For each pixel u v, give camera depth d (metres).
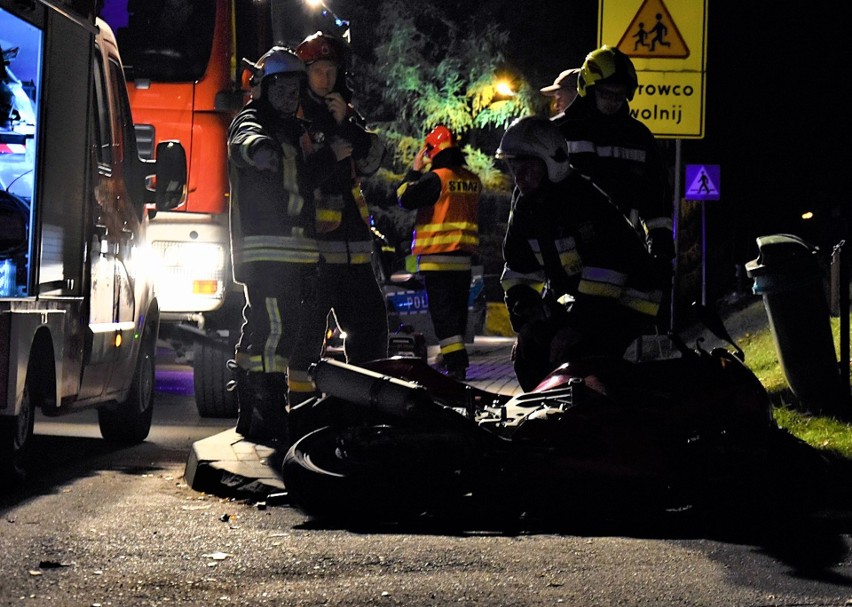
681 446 9.71
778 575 7.95
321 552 8.40
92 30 12.20
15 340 10.37
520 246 11.42
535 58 42.25
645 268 11.14
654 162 12.70
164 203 14.02
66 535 8.84
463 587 7.48
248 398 12.62
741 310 31.17
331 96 12.90
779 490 9.91
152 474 12.03
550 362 11.17
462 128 42.44
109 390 13.21
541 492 9.62
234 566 7.98
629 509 9.64
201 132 17.94
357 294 13.18
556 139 11.02
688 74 19.55
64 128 11.54
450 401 11.24
